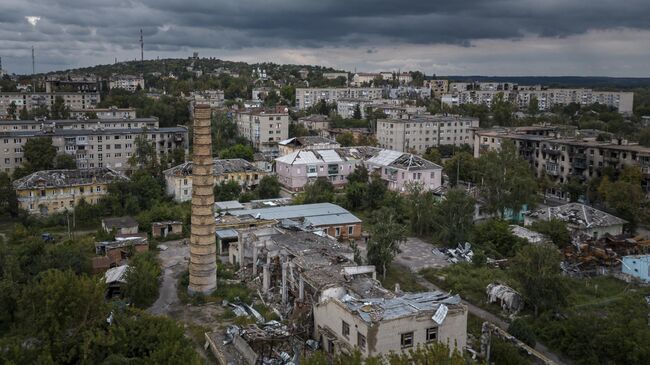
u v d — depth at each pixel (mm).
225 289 76375
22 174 136000
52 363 44875
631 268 84938
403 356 40719
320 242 82188
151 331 52844
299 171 145625
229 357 56500
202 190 73562
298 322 60219
